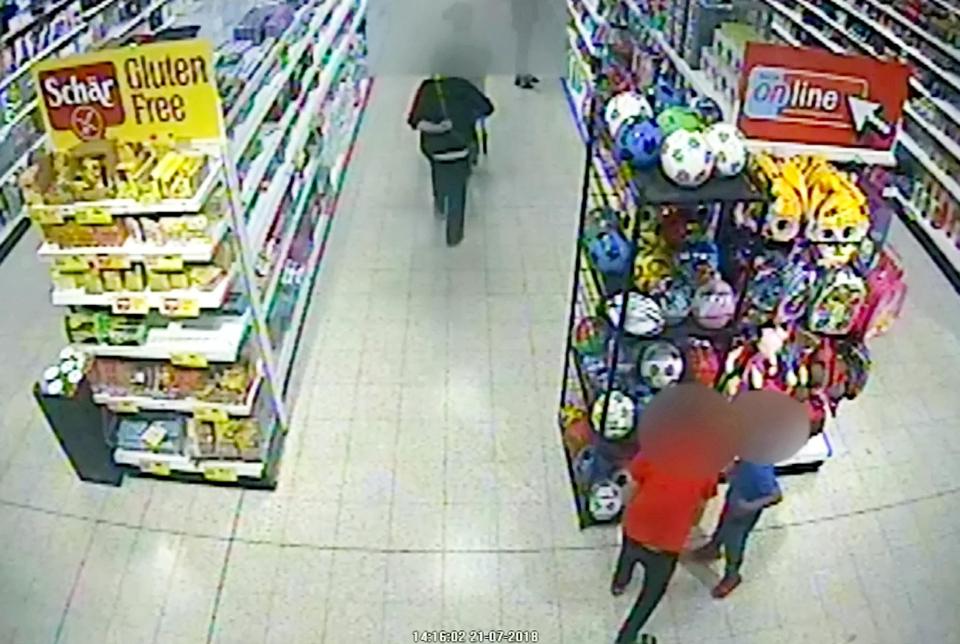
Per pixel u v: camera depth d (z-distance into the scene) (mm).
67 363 3760
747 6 4418
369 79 8578
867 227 3178
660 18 5117
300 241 5051
